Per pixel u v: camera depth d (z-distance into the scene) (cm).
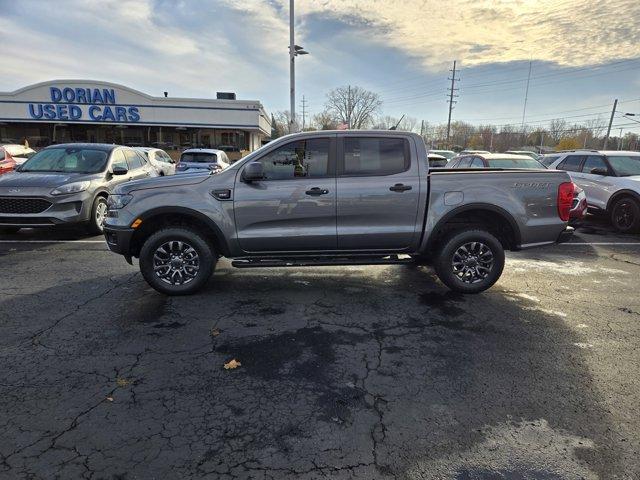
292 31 2145
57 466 232
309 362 349
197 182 486
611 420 278
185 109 3306
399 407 290
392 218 492
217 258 517
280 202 482
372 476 229
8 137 3319
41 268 611
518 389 313
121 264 634
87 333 398
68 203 762
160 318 434
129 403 291
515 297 507
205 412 282
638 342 390
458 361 352
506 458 243
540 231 507
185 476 227
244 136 3541
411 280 566
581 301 495
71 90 3180
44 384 312
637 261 687
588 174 1021
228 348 371
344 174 489
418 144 496
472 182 493
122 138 3391
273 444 253
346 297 499
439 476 229
